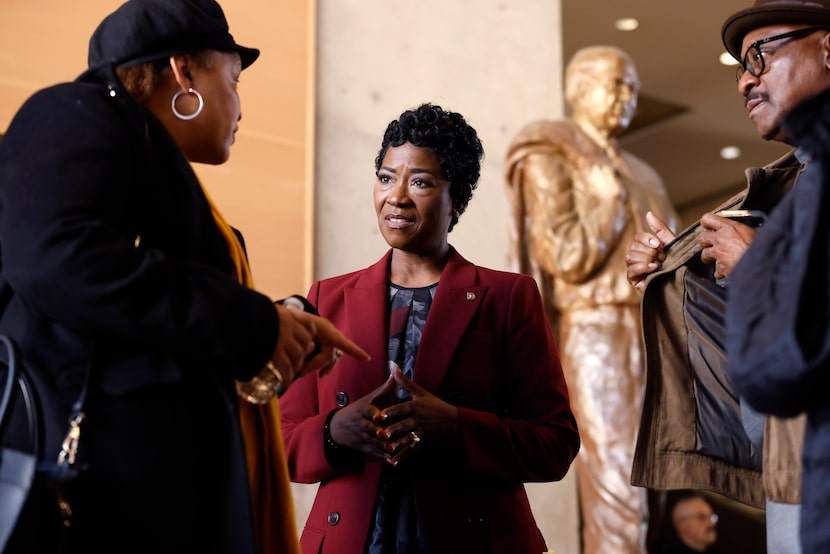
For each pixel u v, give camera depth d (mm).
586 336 5223
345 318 2305
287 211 4676
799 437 1856
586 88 5543
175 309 1475
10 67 4094
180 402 1562
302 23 4953
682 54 8266
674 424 2359
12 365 1470
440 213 2279
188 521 1536
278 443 1783
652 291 2414
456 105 5484
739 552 7887
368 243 4980
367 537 2094
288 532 1742
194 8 1764
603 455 5078
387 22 5359
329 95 5090
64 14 4238
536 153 5387
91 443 1492
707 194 11227
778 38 2188
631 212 5355
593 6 7586
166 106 1749
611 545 4980
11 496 1414
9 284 1600
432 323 2225
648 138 9828
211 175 4523
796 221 1409
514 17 5781
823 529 1333
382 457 2043
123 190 1554
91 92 1609
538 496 5109
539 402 2266
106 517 1480
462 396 2189
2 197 1534
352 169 5047
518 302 2305
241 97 4699
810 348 1320
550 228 5270
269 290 4539
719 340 2328
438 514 2094
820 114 1402
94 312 1449
